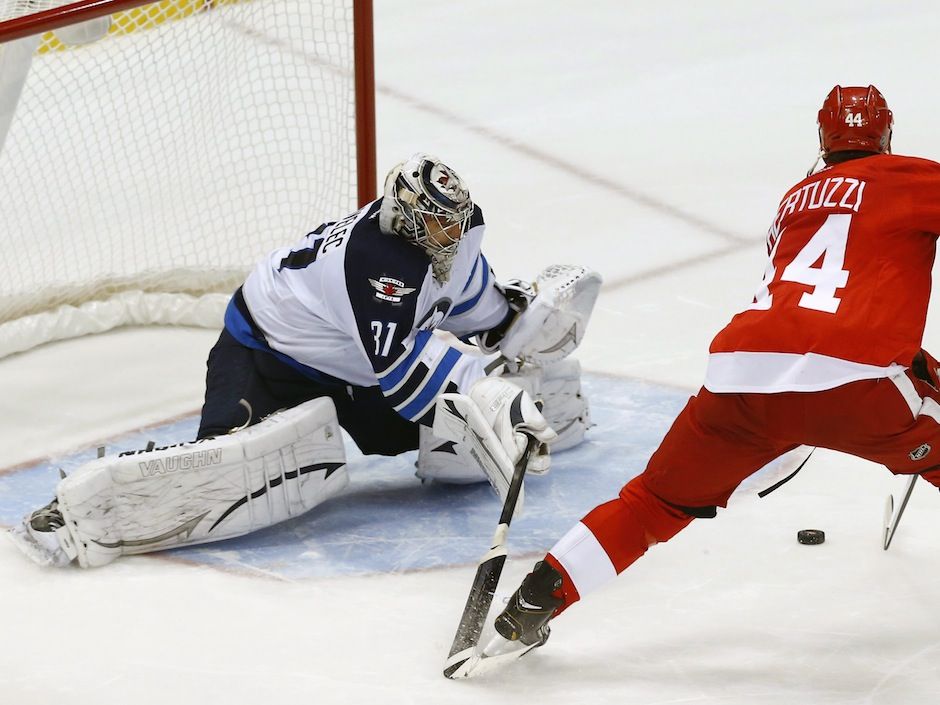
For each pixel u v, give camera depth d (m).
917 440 11.41
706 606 12.98
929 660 12.03
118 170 22.86
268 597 13.30
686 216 23.73
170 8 22.05
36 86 26.67
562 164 26.50
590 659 12.20
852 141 12.04
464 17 36.84
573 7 37.28
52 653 12.48
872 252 11.38
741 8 36.28
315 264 14.23
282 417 14.24
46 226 22.14
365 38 18.86
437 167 13.11
